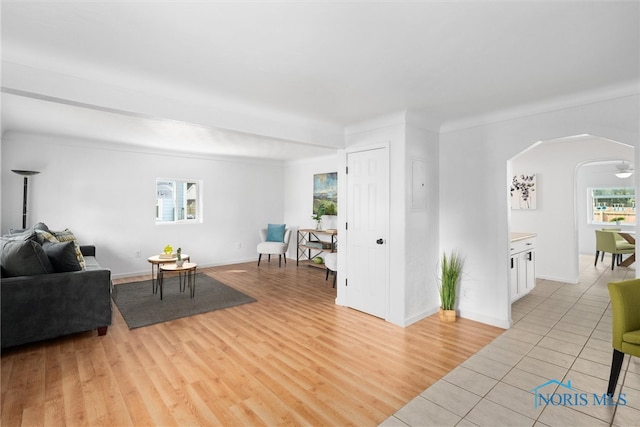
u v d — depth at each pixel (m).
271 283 5.22
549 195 5.28
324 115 3.48
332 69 2.35
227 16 1.69
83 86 2.32
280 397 2.12
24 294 2.72
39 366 2.51
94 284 3.04
